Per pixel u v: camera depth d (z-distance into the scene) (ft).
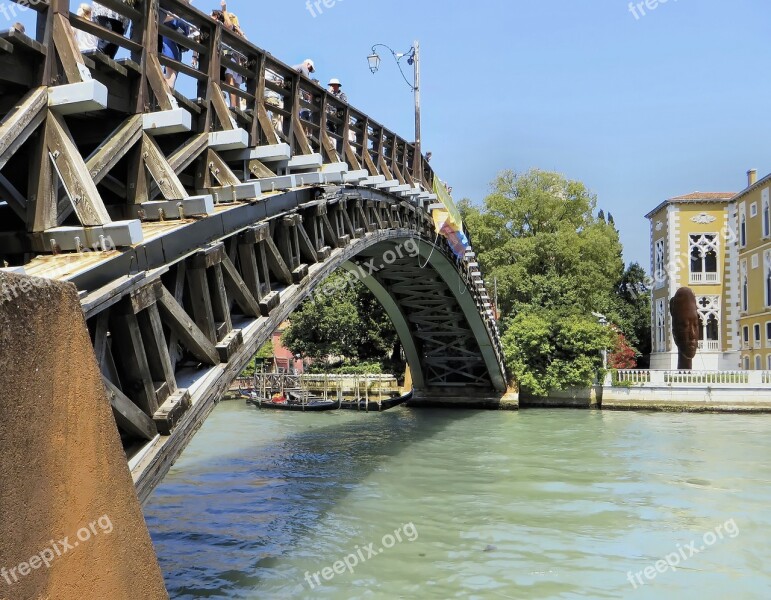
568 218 113.09
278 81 35.99
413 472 45.55
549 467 47.21
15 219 19.43
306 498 37.52
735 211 125.08
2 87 17.30
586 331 89.20
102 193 22.47
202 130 25.03
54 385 8.73
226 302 23.98
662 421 76.38
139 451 17.43
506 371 92.07
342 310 108.27
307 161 32.65
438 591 23.62
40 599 8.14
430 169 62.69
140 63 20.93
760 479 42.65
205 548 28.35
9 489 7.72
